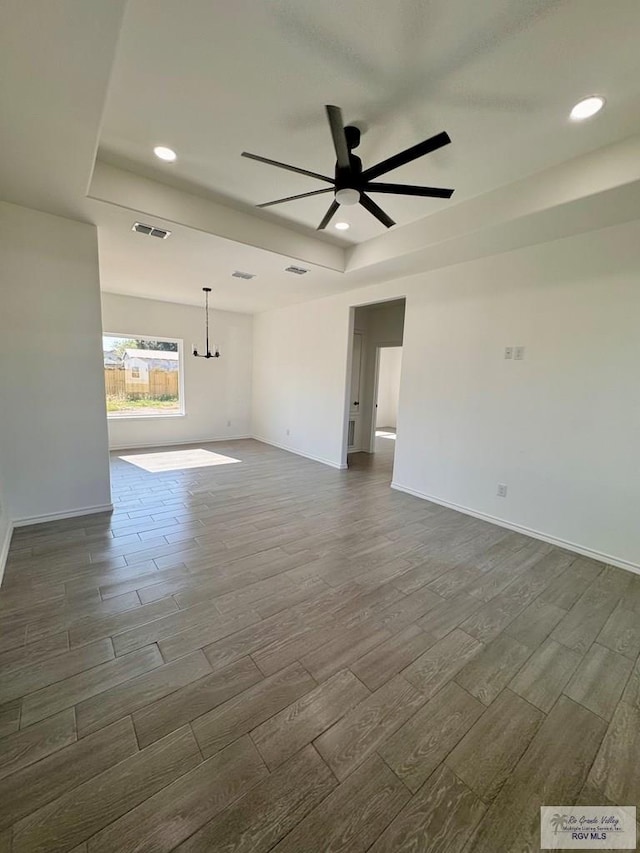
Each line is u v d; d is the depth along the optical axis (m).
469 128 2.19
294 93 1.97
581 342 3.01
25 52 1.45
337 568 2.72
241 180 2.88
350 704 1.58
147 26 1.58
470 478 3.86
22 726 1.43
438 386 4.12
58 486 3.38
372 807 1.20
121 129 2.29
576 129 2.16
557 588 2.55
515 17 1.51
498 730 1.49
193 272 4.49
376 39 1.64
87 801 1.18
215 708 1.54
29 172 2.37
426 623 2.14
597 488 2.97
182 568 2.64
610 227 2.82
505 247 3.34
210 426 7.37
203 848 1.08
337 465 5.69
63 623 2.03
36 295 3.09
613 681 1.76
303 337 6.29
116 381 6.37
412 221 3.46
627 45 1.60
